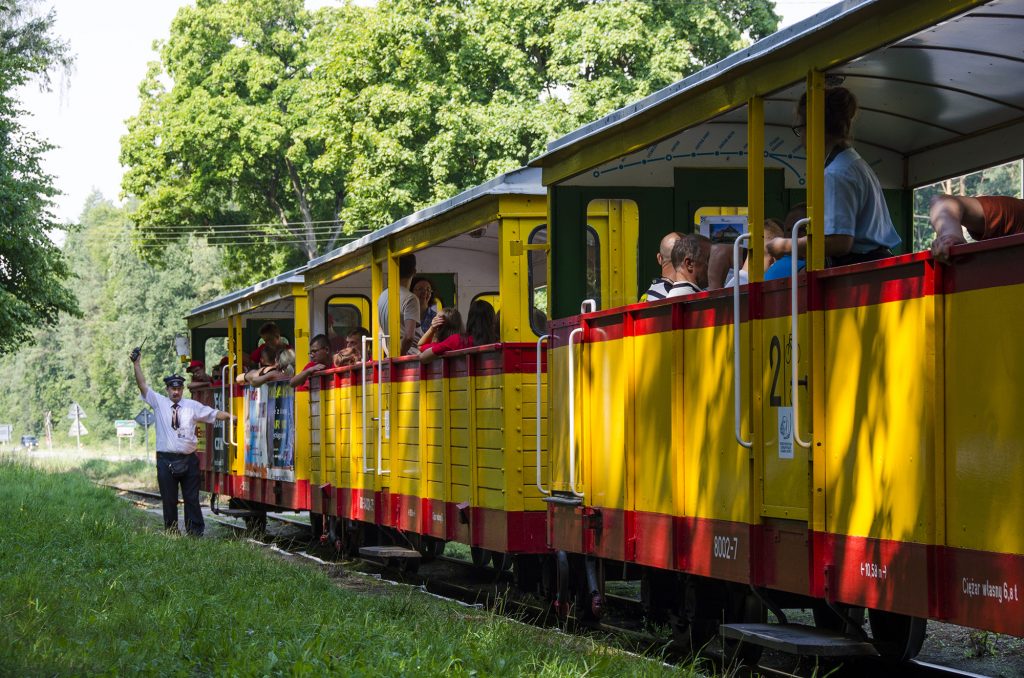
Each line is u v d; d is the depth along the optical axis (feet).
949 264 17.20
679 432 24.43
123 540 42.16
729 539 22.53
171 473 53.78
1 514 50.49
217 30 150.41
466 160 101.91
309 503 53.31
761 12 100.32
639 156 30.42
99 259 352.69
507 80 101.96
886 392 18.29
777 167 29.32
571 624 30.86
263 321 75.41
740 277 22.84
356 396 46.57
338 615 27.22
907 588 17.72
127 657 20.81
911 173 28.84
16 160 105.81
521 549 32.58
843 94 21.27
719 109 22.91
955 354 17.07
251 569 35.96
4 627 21.67
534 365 33.14
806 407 20.07
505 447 32.81
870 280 18.74
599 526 28.04
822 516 19.71
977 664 25.71
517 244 33.53
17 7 75.97
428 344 39.52
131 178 156.87
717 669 24.40
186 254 267.39
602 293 31.07
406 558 40.37
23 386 377.50
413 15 104.17
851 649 19.89
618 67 96.17
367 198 106.83
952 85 23.98
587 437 28.68
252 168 149.18
